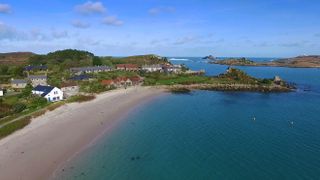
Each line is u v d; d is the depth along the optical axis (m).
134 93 115.81
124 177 43.31
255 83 145.00
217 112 86.44
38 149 52.59
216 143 58.09
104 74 157.25
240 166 47.25
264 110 90.06
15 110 77.19
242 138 61.34
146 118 77.56
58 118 73.38
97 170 45.25
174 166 47.22
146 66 196.62
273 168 46.53
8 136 58.88
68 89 115.38
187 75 171.88
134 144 57.00
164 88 131.00
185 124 72.25
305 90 135.00
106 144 56.56
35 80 127.88
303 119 78.69
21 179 41.72
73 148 53.84
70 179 42.22
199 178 43.22
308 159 50.06
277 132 66.06
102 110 84.19
